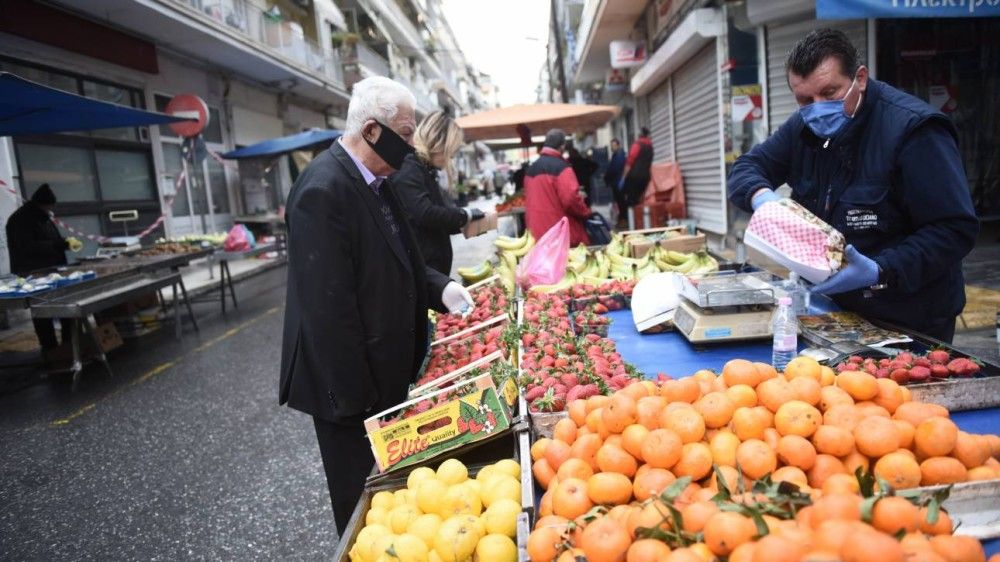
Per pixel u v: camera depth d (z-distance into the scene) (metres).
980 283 6.10
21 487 4.17
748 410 1.63
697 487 1.52
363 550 1.71
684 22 10.38
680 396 1.76
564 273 4.62
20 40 10.81
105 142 12.95
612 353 2.72
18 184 10.52
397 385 2.47
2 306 6.03
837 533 1.07
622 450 1.62
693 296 2.89
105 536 3.51
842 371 1.94
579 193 6.44
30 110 7.16
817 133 2.50
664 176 12.79
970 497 1.35
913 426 1.55
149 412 5.42
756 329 2.80
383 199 2.60
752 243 2.33
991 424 1.91
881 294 2.61
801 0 8.17
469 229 4.96
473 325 3.55
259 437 4.72
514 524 1.65
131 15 12.52
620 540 1.27
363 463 2.44
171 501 3.85
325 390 2.34
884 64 8.10
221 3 15.54
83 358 7.16
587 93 29.64
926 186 2.23
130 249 9.80
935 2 5.60
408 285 2.50
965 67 8.05
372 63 31.50
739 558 1.11
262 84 21.36
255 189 19.16
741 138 9.60
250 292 11.59
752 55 9.29
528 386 2.35
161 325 9.05
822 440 1.51
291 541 3.36
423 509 1.81
